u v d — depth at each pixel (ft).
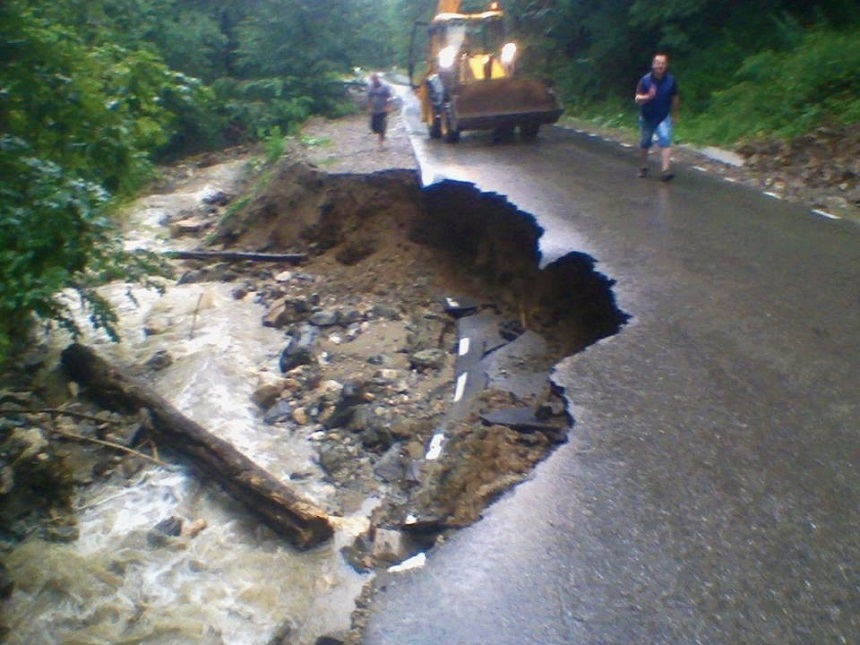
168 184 58.95
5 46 24.64
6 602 17.57
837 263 26.89
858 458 15.74
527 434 18.12
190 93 32.09
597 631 12.15
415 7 118.52
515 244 34.55
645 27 73.56
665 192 38.37
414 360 29.32
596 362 20.18
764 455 15.99
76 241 24.14
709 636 11.87
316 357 30.25
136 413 23.75
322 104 87.25
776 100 51.70
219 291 37.42
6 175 23.20
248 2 90.53
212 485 21.01
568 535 14.20
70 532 19.56
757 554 13.41
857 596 12.41
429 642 12.41
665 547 13.71
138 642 16.39
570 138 58.80
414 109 83.15
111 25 59.98
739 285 25.07
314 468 23.26
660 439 16.71
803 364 19.61
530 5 88.53
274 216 43.65
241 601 17.07
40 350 29.76
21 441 22.44
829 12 60.64
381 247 40.70
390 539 17.61
